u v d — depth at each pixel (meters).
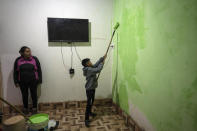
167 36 1.50
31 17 2.84
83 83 3.20
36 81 2.80
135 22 2.14
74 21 2.92
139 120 2.13
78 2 2.98
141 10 1.97
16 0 2.76
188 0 1.23
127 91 2.50
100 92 3.30
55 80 3.08
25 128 1.95
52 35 2.87
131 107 2.37
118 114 2.84
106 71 3.27
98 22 3.10
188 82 1.27
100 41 3.15
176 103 1.42
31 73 2.73
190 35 1.22
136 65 2.16
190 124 1.26
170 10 1.45
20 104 2.98
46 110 3.04
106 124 2.46
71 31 2.93
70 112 2.95
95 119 2.63
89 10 3.03
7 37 2.80
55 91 3.11
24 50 2.64
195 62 1.19
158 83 1.67
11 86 2.91
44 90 3.06
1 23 2.76
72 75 3.13
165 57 1.54
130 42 2.32
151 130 1.84
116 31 2.91
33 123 1.98
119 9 2.74
